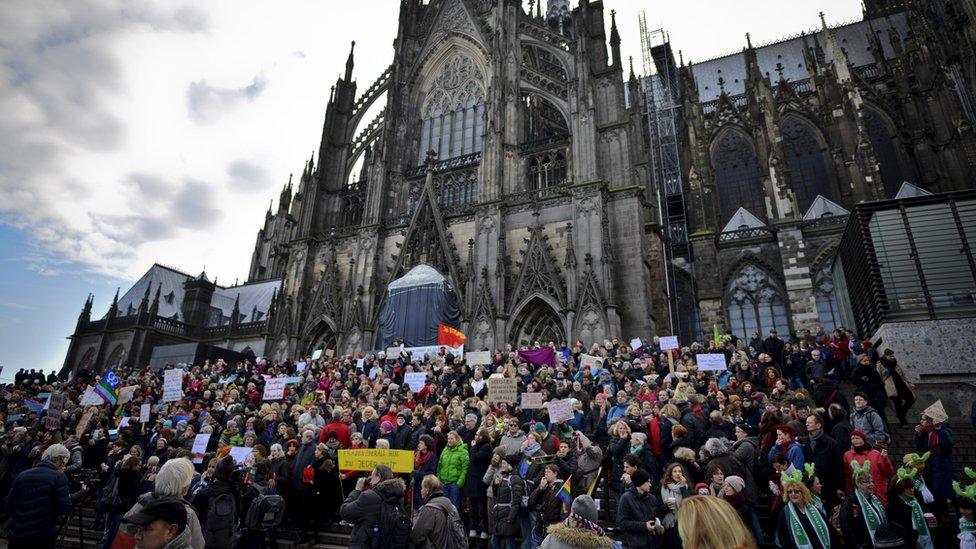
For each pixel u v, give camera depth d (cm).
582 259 4712
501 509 1444
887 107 6819
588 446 1689
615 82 5456
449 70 6619
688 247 6575
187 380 3959
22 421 2853
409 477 1800
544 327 4866
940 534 1393
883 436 1619
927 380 2398
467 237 5388
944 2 6262
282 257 9212
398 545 1166
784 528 1184
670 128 7869
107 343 7869
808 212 6481
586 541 764
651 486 1409
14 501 1126
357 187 6419
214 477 1325
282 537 1859
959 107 5781
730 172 7581
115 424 2972
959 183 5744
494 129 5553
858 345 2578
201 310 8744
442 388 2923
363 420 2286
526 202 5216
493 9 6400
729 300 5931
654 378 2439
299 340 5662
